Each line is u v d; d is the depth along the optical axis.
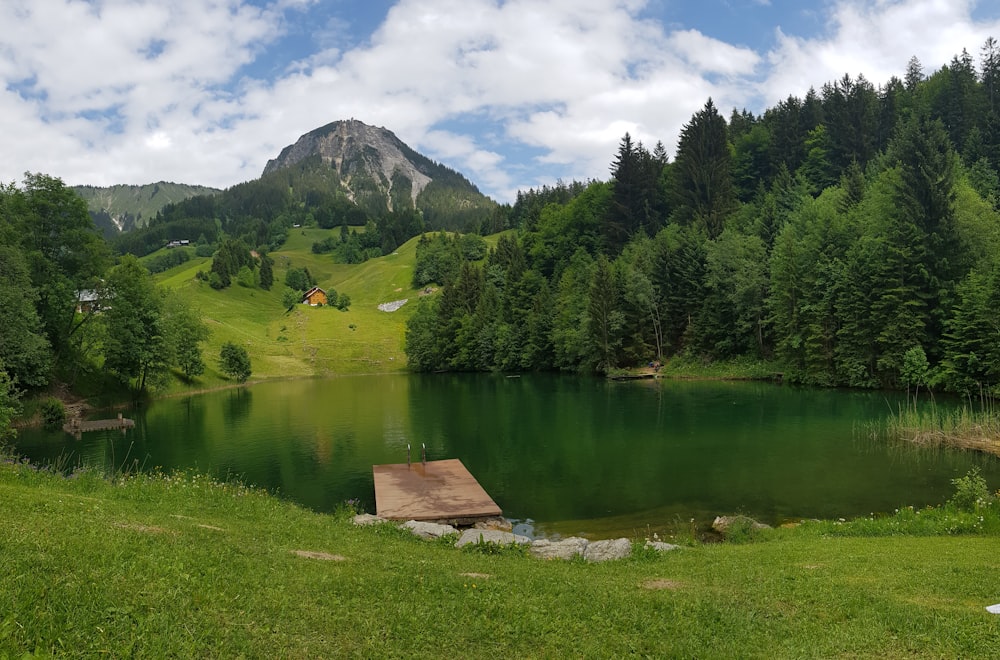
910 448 38.00
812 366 72.44
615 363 95.75
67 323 65.56
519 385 88.06
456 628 9.52
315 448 43.38
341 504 28.72
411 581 11.72
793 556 16.81
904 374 59.66
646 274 96.00
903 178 69.31
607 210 142.12
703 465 35.19
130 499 18.06
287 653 7.73
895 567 14.88
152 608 8.12
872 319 65.62
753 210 119.25
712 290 91.56
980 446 36.78
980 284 57.41
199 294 181.88
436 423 53.69
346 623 9.03
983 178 98.31
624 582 13.70
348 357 138.38
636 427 48.09
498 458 38.69
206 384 96.62
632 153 141.38
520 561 16.42
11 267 50.56
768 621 10.88
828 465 34.25
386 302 196.50
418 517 24.92
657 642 9.71
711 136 131.50
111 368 72.19
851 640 9.86
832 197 95.94
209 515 17.31
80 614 7.44
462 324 127.44
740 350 88.94
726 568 15.48
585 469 35.25
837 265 72.06
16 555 8.92
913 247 64.25
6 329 47.69
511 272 129.88
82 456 41.22
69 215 65.31
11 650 6.34
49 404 55.91
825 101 151.00
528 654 8.98
